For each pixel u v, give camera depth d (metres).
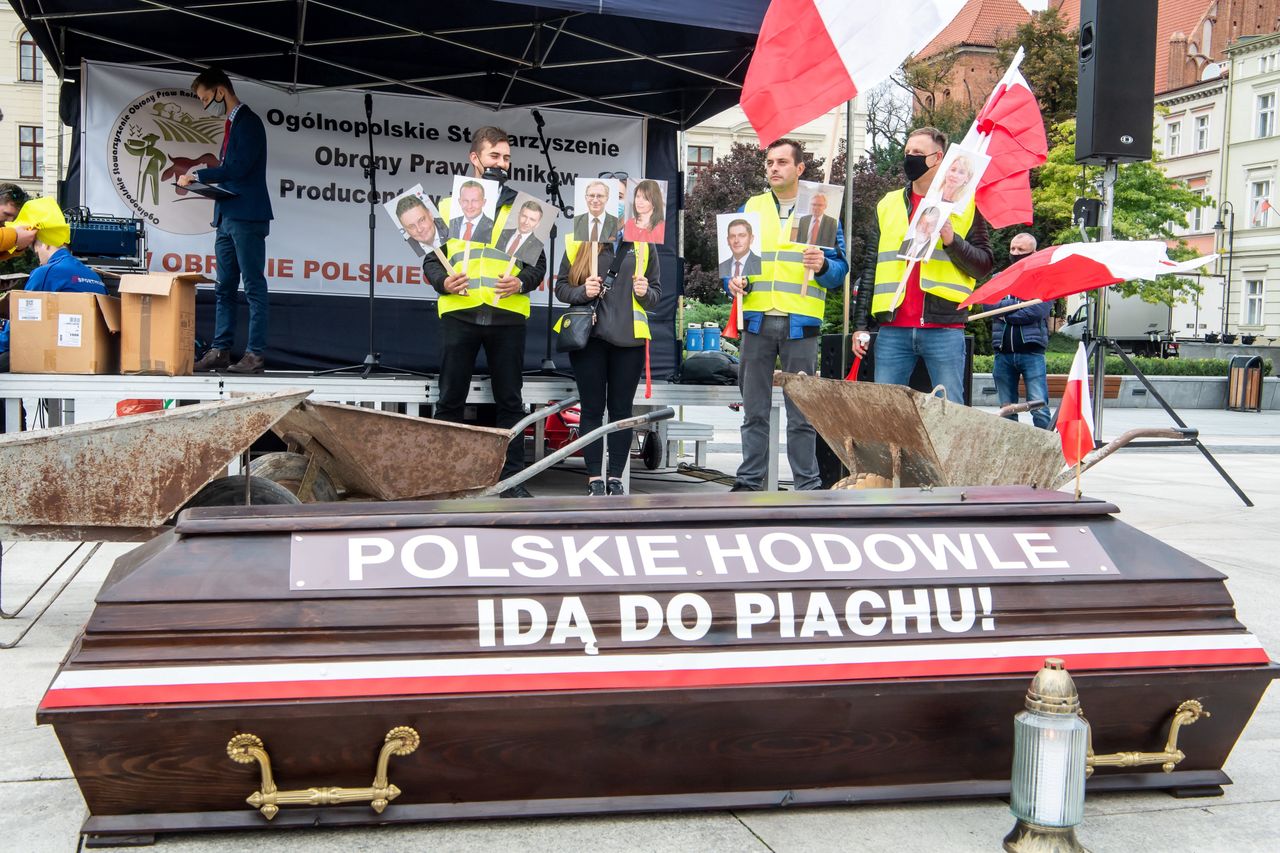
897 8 5.64
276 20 8.43
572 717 2.55
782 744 2.70
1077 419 3.11
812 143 38.62
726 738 2.67
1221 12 57.88
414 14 8.30
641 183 6.46
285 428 4.51
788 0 5.81
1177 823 2.79
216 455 3.72
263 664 2.42
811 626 2.67
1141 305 33.41
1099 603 2.81
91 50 8.80
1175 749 2.86
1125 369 25.72
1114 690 2.77
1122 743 2.87
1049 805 2.50
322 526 2.61
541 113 9.73
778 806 2.74
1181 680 2.78
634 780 2.69
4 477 3.57
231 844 2.52
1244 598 5.36
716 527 2.78
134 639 2.40
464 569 2.59
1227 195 52.81
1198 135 54.78
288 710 2.40
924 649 2.69
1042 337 9.60
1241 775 3.14
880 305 6.11
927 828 2.71
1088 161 7.83
